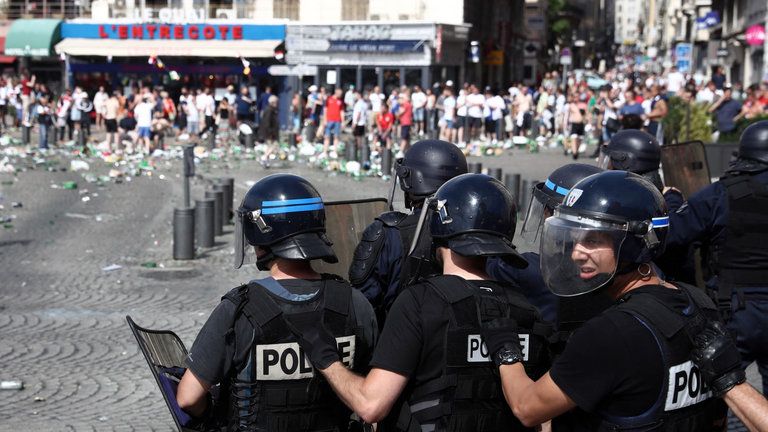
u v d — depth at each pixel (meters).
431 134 32.34
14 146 27.17
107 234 13.26
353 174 20.28
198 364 2.95
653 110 19.19
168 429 5.79
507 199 2.99
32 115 33.25
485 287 2.90
